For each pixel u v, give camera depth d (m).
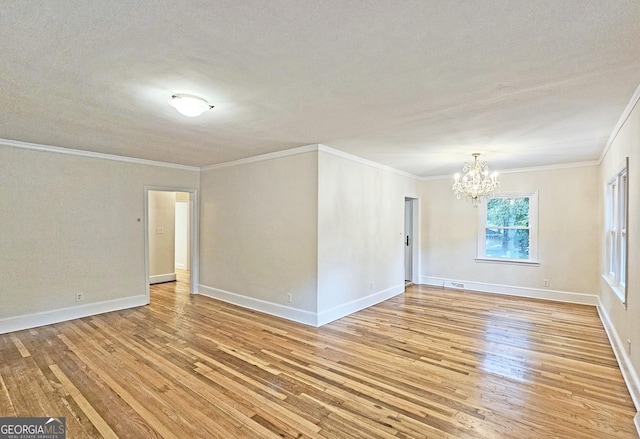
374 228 5.35
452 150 4.39
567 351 3.38
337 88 2.36
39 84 2.30
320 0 1.40
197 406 2.36
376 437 2.04
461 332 3.96
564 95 2.48
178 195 8.61
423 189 7.04
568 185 5.41
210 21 1.56
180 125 3.30
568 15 1.50
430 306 5.20
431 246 6.95
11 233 4.01
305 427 2.13
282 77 2.19
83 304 4.61
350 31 1.65
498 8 1.46
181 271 8.87
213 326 4.18
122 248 5.01
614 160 3.55
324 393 2.55
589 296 5.25
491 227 6.23
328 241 4.36
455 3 1.42
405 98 2.55
